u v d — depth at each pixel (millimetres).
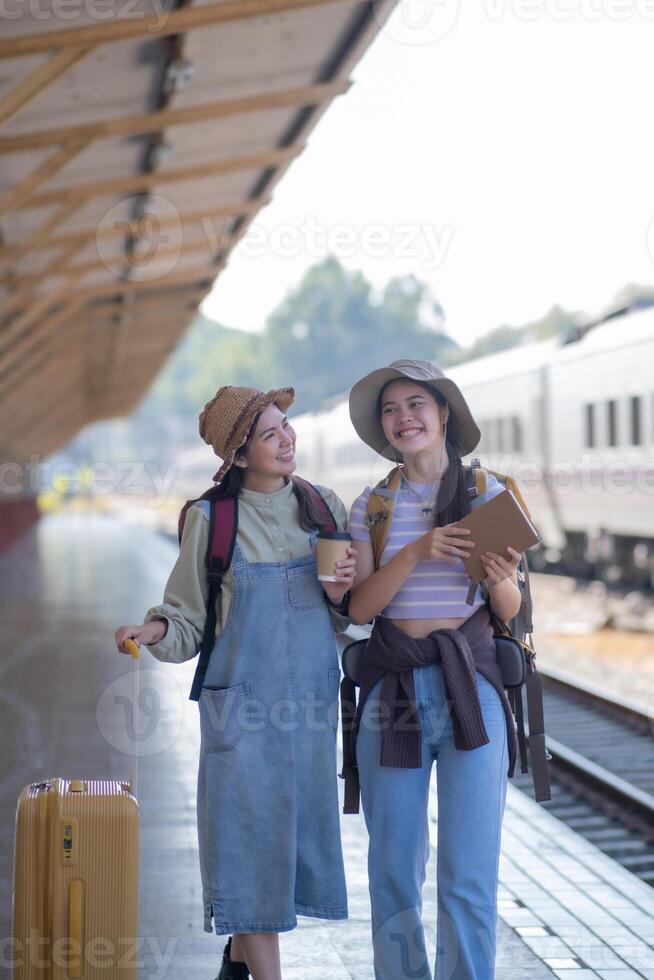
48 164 7938
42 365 19766
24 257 10805
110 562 22250
